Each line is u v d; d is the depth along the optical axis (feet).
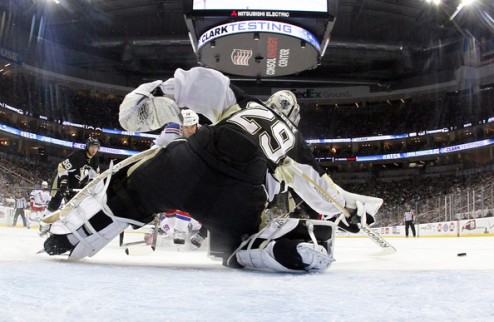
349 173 139.95
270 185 8.80
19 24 104.58
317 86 133.39
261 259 7.89
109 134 128.88
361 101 134.21
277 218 8.07
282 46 39.37
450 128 123.24
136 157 8.48
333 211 9.36
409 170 135.74
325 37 39.47
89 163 20.61
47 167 121.08
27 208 59.36
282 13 36.86
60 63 118.42
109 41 110.93
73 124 122.72
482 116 116.78
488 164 120.06
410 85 125.59
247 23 36.94
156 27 112.06
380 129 133.80
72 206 8.87
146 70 123.44
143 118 8.70
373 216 9.71
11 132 110.42
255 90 129.70
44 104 118.62
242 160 7.82
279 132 8.55
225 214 8.15
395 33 111.75
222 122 8.32
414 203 93.20
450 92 125.08
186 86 8.53
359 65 119.24
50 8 100.63
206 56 41.70
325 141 135.95
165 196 8.23
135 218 8.80
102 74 124.98
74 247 9.00
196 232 18.48
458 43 113.91
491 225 60.44
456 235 67.92
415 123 130.00
